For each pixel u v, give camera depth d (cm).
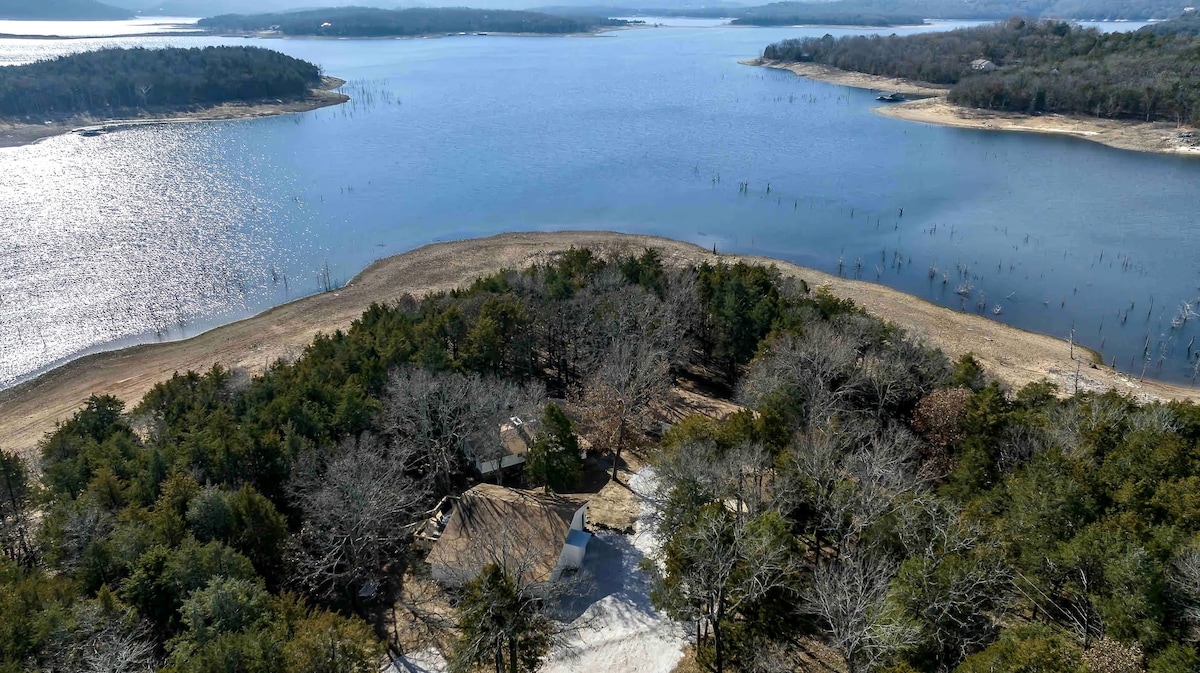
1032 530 3888
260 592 3762
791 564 3841
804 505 4725
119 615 3628
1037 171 16438
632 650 4156
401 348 6575
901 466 4738
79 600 3728
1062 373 8094
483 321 6844
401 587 4712
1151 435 4641
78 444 5844
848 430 5159
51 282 10888
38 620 3444
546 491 5259
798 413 5569
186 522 4447
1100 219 13250
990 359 8431
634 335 7000
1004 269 11212
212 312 10288
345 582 4600
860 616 3319
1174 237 12288
